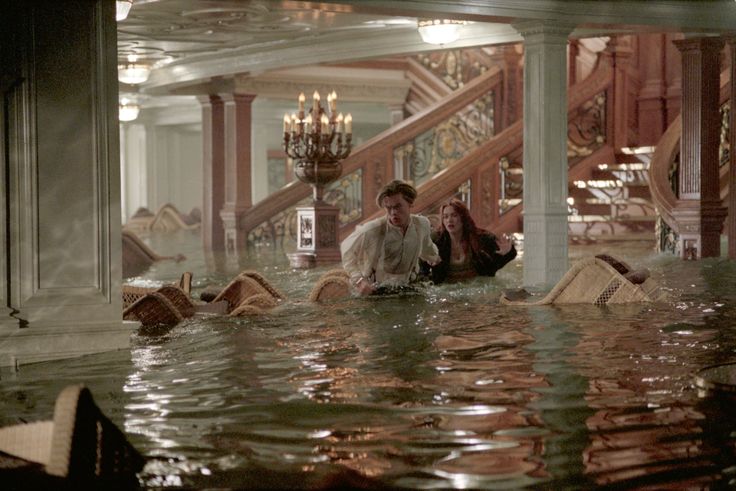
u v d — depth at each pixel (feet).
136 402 16.20
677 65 59.57
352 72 68.03
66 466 10.89
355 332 22.76
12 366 20.52
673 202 43.88
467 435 13.74
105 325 21.40
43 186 21.24
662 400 15.48
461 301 28.07
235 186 60.75
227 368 18.81
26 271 21.12
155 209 107.55
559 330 22.53
